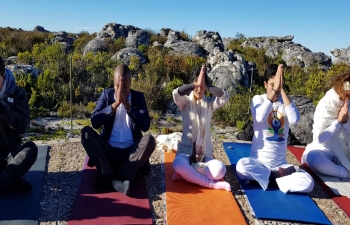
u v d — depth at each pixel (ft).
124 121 12.81
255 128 13.39
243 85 35.86
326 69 55.47
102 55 45.83
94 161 11.74
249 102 25.58
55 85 29.45
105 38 61.87
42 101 28.02
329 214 11.19
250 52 64.95
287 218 10.55
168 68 38.55
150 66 38.68
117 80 11.82
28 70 31.32
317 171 14.30
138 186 12.39
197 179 12.41
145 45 58.44
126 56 44.27
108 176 11.66
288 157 17.01
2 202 10.80
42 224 9.84
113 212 10.41
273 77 12.75
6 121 11.41
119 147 12.66
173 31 67.05
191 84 12.81
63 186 12.32
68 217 10.24
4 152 11.83
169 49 57.57
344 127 14.05
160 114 27.32
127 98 12.49
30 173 13.14
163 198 11.64
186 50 58.90
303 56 61.52
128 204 10.96
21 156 11.07
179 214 10.47
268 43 75.56
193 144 13.21
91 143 11.62
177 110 28.91
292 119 12.62
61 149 16.28
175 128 22.99
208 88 12.91
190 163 13.11
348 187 13.12
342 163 14.03
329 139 14.24
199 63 42.93
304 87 36.55
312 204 11.59
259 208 11.14
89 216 10.14
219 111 25.67
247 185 13.02
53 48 44.14
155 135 20.51
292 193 12.34
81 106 27.40
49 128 21.72
